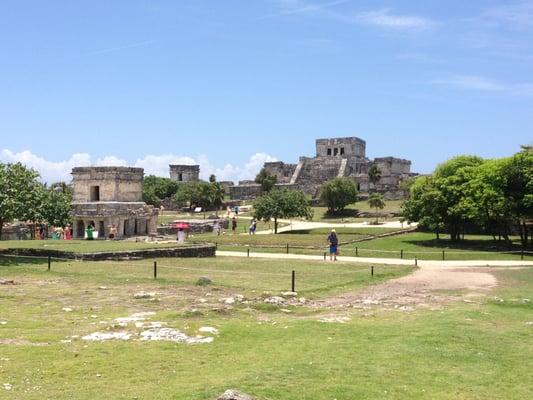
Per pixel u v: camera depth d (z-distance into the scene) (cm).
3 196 4531
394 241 7331
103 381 1486
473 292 3234
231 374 1549
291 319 2317
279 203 8831
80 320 2188
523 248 6744
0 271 3647
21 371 1546
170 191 17162
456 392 1474
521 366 1712
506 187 7038
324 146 19038
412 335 2039
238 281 3425
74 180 7388
